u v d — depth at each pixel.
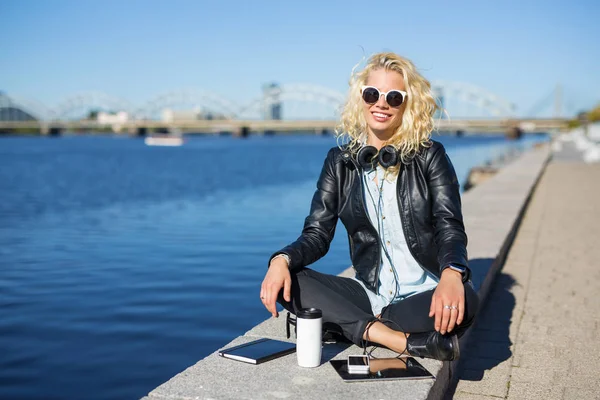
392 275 3.11
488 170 22.02
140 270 8.02
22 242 10.57
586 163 25.58
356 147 3.18
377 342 2.92
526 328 4.19
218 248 9.50
